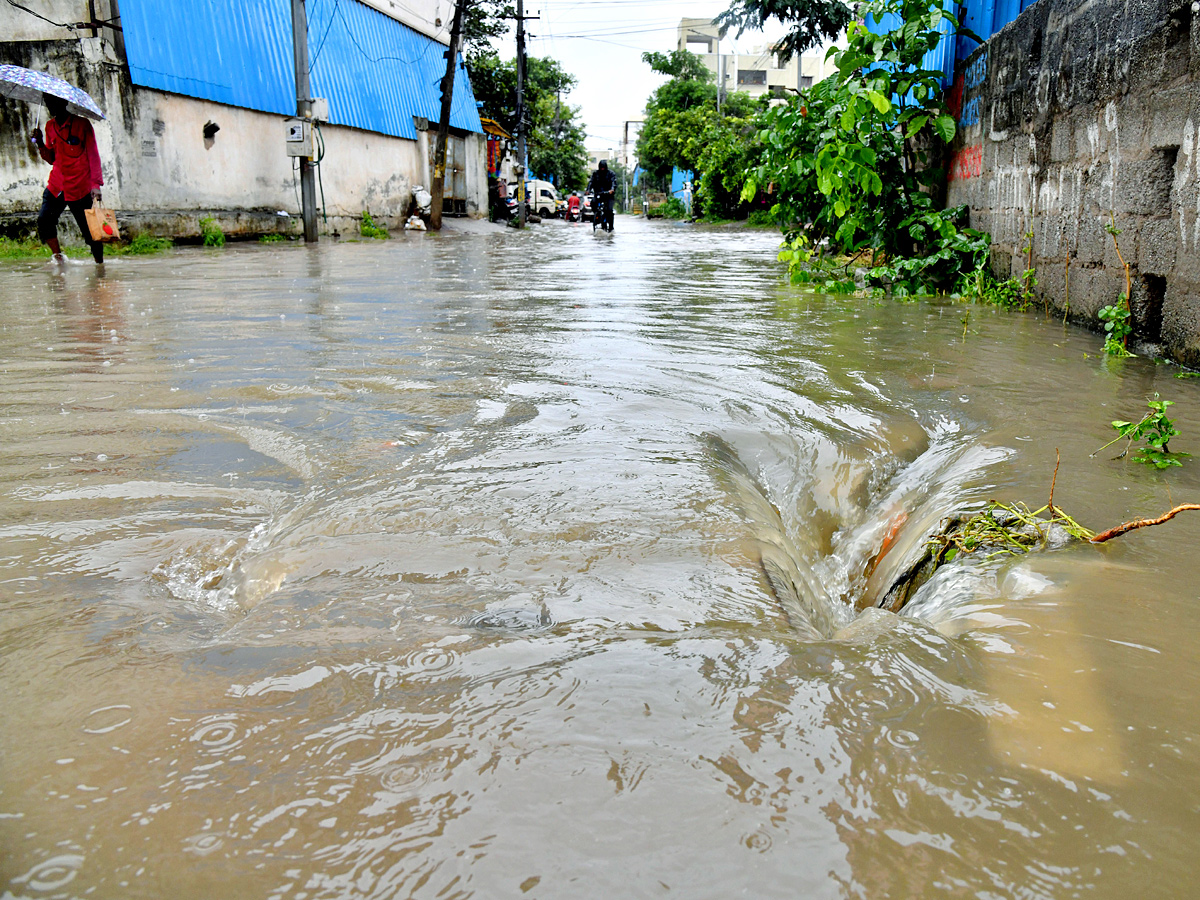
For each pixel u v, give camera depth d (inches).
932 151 366.9
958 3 322.7
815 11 578.6
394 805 42.6
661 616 65.0
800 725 49.6
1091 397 140.7
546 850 39.6
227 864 38.9
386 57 893.2
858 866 38.9
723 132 1331.2
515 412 128.3
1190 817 42.4
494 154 1341.0
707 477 98.7
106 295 273.6
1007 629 63.2
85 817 41.9
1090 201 209.5
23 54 498.9
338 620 63.6
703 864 38.9
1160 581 71.7
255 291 291.3
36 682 54.7
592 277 366.0
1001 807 42.9
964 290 286.0
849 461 115.7
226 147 622.5
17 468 100.6
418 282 333.1
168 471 100.1
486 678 54.6
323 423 120.7
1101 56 200.1
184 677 55.1
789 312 248.5
